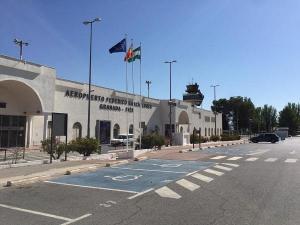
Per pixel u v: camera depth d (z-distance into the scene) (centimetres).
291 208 937
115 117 5216
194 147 4109
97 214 866
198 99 8531
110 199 1058
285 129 11450
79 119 4459
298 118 16125
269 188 1260
